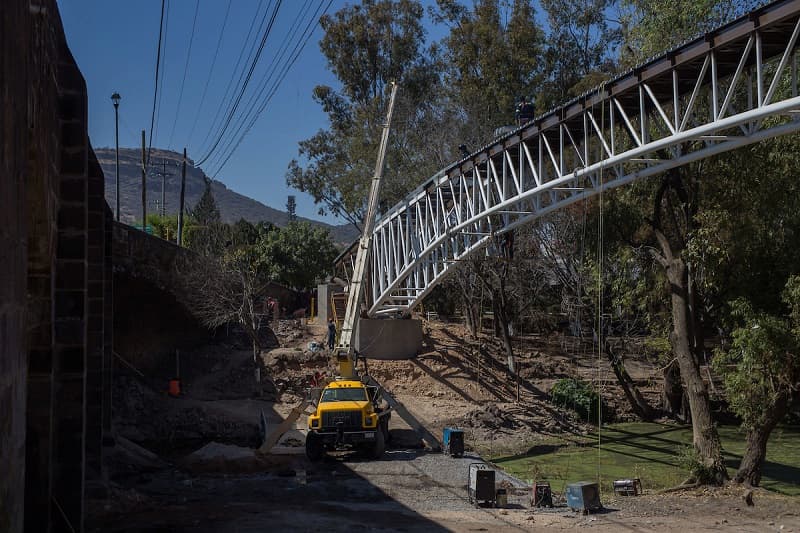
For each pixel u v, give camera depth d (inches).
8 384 264.1
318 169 2731.3
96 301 800.3
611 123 924.0
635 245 1199.6
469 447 1291.8
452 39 2484.0
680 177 1110.4
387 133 1579.7
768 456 1237.7
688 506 799.1
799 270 979.3
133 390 1390.3
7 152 257.3
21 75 286.0
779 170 997.8
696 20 1138.0
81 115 540.1
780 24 698.8
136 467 950.4
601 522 709.3
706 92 1078.4
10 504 269.0
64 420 534.9
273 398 1563.7
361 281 1299.2
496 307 1929.1
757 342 873.5
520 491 883.4
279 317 2317.9
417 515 721.0
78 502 535.2
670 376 1620.3
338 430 1022.4
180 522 669.9
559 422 1509.6
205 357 1753.2
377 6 2694.4
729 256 1031.0
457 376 1733.5
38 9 389.7
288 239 2974.9
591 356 1973.4
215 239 2358.5
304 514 709.9
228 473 968.3
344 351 1191.6
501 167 1282.0
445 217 1365.7
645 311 1437.0
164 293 1487.5
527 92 2379.4
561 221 1659.7
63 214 535.5
